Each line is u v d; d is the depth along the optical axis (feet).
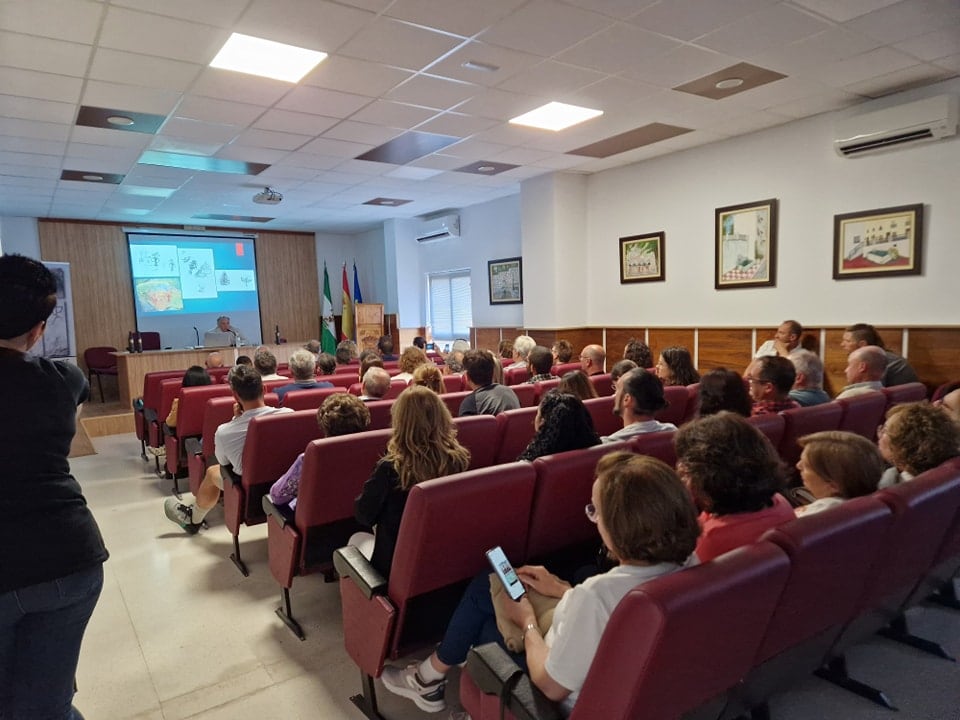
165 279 31.99
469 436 7.72
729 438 4.61
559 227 22.84
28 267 4.06
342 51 11.44
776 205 17.46
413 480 5.64
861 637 5.81
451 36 10.95
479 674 4.12
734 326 18.79
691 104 15.16
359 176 22.33
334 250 38.19
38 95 13.08
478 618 5.25
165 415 14.94
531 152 19.54
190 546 10.57
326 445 6.72
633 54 11.97
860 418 9.15
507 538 5.57
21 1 9.14
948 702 5.93
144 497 13.70
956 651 6.77
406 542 5.06
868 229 15.53
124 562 9.89
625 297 22.40
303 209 28.81
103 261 30.17
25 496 3.84
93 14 9.64
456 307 32.40
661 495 3.57
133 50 11.04
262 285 35.35
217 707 6.16
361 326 33.35
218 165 19.85
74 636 4.17
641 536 3.56
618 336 22.59
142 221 30.58
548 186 22.82
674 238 20.48
